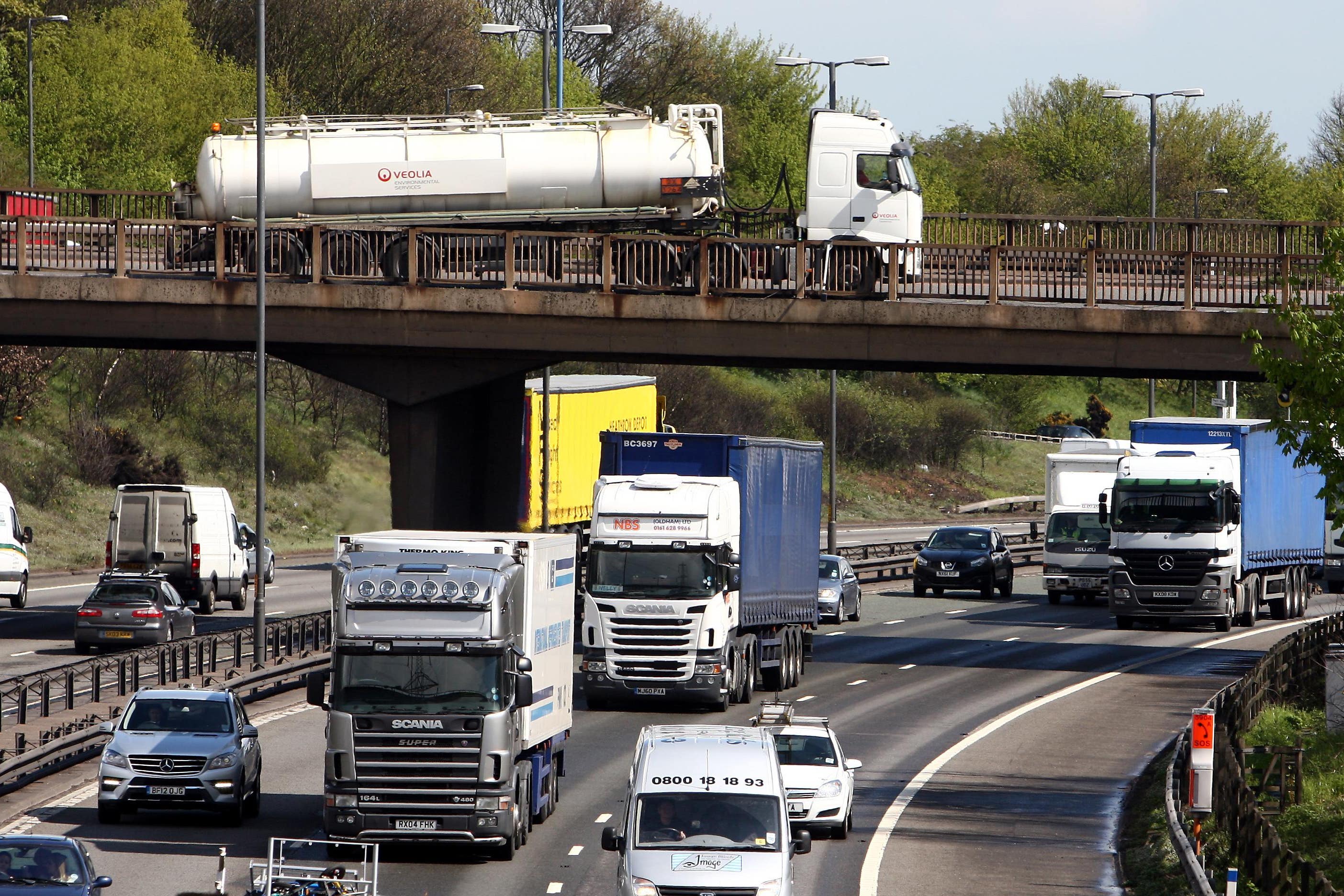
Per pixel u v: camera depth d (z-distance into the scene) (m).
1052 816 95.38
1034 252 146.50
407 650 81.50
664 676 127.69
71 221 146.88
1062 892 76.94
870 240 164.25
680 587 127.38
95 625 147.25
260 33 138.75
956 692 142.38
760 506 137.62
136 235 147.25
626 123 165.62
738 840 66.50
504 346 145.25
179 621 152.88
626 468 136.12
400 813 80.56
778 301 142.75
